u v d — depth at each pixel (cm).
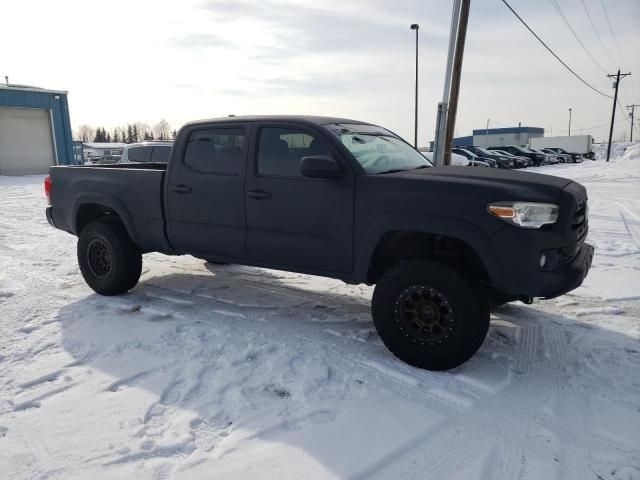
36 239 875
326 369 367
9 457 266
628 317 484
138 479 249
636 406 322
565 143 4938
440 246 393
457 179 365
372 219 380
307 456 267
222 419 304
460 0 1055
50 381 350
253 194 436
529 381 355
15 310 492
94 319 468
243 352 396
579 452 275
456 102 1113
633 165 3189
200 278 623
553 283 336
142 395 329
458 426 299
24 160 2666
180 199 485
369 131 476
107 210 566
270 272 654
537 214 334
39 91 2639
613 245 810
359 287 584
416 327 369
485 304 354
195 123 485
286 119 433
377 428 294
